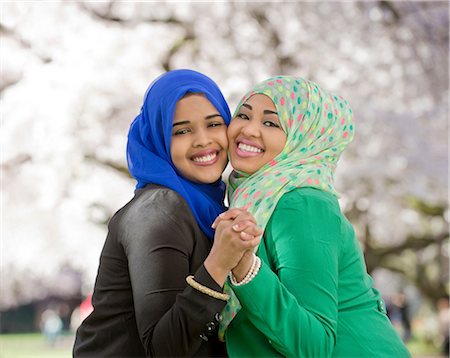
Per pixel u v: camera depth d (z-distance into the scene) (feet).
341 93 35.99
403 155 37.29
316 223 10.57
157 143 11.75
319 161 11.69
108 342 10.84
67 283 93.20
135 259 10.43
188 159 11.72
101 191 37.96
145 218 10.61
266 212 10.73
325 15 35.70
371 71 36.11
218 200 12.26
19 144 35.24
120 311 10.82
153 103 11.81
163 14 35.50
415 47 36.58
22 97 34.65
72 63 34.35
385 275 76.18
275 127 11.57
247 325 10.71
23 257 40.55
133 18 35.35
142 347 10.70
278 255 10.53
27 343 76.02
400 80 36.50
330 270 10.39
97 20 34.99
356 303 10.96
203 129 11.72
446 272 48.49
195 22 35.50
